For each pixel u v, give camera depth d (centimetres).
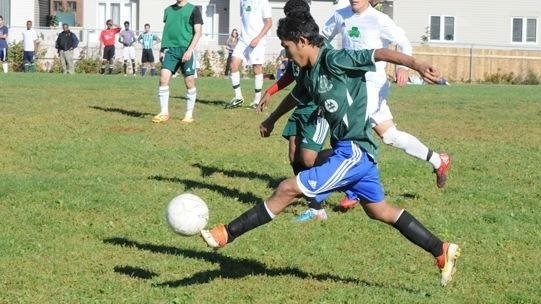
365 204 1140
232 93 3891
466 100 3969
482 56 7700
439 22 8581
